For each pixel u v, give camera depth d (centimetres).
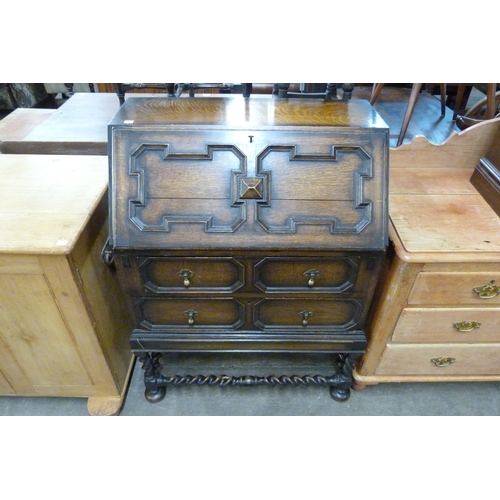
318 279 96
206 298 100
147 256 89
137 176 87
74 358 112
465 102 256
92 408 126
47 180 109
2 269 88
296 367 148
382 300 107
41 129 158
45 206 98
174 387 140
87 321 101
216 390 139
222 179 87
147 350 111
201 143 88
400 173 128
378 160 88
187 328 108
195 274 94
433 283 100
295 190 88
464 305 106
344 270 94
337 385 129
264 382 128
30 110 184
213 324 108
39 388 122
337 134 89
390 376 128
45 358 112
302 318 106
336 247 87
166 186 87
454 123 212
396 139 189
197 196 87
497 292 101
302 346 111
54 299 95
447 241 97
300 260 91
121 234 87
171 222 86
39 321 101
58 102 344
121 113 99
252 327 108
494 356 119
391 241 99
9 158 121
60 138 150
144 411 132
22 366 114
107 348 115
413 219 106
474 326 109
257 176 87
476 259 93
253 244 87
